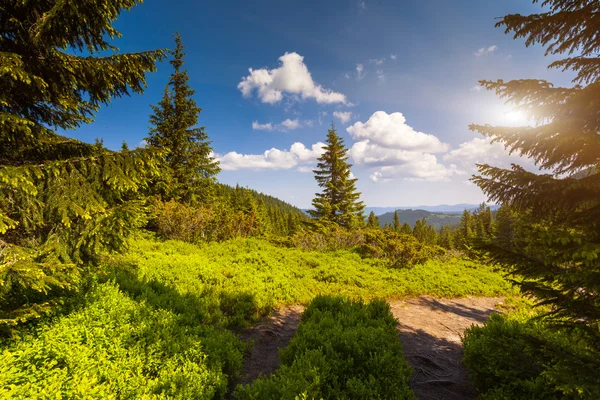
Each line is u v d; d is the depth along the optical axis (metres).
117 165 4.47
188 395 4.23
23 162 4.54
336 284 11.90
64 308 5.50
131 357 4.79
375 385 4.54
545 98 3.64
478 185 3.96
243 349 6.05
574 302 3.50
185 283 8.97
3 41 4.34
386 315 7.51
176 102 22.28
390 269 14.55
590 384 2.96
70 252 4.73
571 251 2.91
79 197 4.27
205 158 23.23
